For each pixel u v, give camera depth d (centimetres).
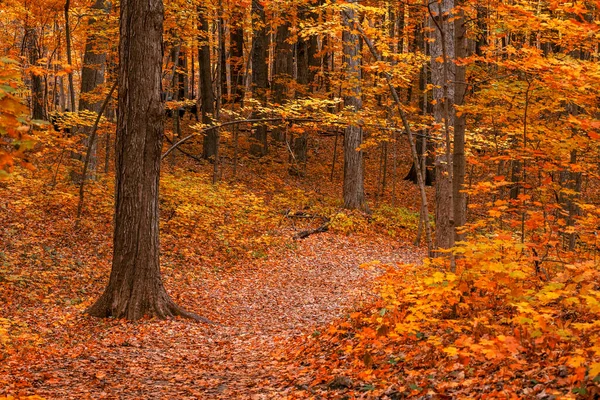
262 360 806
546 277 705
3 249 1302
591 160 1073
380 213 2234
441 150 1078
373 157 3338
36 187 1688
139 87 1068
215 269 1519
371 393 528
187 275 1425
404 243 1988
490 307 656
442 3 1053
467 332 607
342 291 1398
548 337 495
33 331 941
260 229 1873
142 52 1063
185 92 3111
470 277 598
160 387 667
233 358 832
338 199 2333
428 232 912
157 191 1105
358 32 1000
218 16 1898
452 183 821
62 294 1179
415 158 946
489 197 2400
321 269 1608
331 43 1750
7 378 660
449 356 548
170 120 3222
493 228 1238
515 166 1576
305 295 1367
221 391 644
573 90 736
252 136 2934
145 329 996
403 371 571
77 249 1430
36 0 1883
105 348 873
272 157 2809
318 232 1958
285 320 1153
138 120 1073
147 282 1084
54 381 673
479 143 1305
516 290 564
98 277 1311
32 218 1516
